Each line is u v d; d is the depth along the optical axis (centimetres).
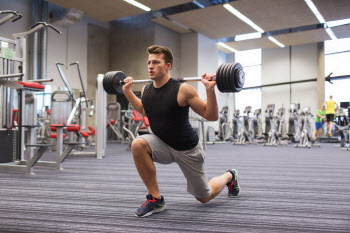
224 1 783
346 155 538
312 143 851
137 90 995
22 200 196
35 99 412
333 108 862
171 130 154
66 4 797
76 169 347
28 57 830
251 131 938
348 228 141
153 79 156
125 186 245
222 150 659
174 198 200
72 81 959
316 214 164
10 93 369
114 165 385
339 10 828
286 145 869
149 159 160
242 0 768
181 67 1063
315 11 838
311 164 401
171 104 152
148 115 162
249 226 143
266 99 1274
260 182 265
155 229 138
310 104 1160
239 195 211
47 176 296
